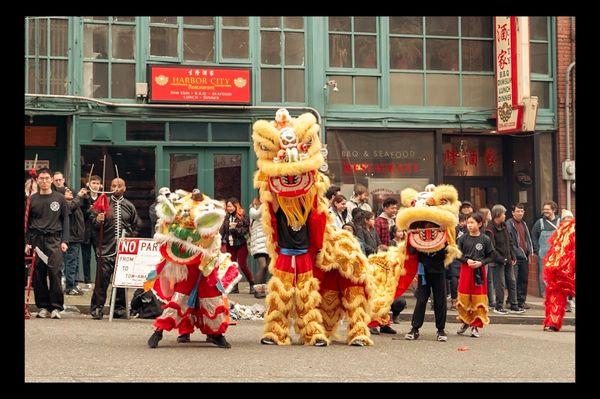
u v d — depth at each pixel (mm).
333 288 11977
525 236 18766
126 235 14648
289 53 21062
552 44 22391
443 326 12953
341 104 21297
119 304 14656
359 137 21453
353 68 21391
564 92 22344
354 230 15828
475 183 22750
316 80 21062
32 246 14000
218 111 20625
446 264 12922
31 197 14055
